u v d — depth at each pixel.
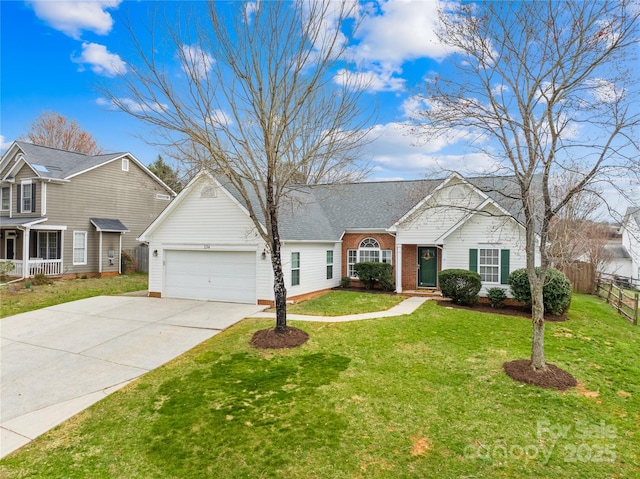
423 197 15.34
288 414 5.95
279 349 8.88
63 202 20.78
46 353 9.05
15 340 10.09
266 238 9.73
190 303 14.31
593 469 4.65
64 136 38.00
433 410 6.07
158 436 5.46
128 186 24.61
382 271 16.61
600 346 9.31
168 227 15.63
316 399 6.42
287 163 10.40
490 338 9.70
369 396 6.53
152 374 7.72
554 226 12.95
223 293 14.70
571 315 12.52
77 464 4.89
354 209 19.12
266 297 13.84
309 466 4.72
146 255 24.80
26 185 20.66
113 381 7.43
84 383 7.37
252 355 8.59
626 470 4.63
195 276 15.22
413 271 16.95
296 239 14.23
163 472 4.68
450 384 7.02
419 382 7.09
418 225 15.92
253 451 5.04
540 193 10.44
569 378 7.16
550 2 6.70
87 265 21.97
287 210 15.79
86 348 9.36
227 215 14.55
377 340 9.46
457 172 8.31
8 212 21.61
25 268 18.89
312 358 8.32
